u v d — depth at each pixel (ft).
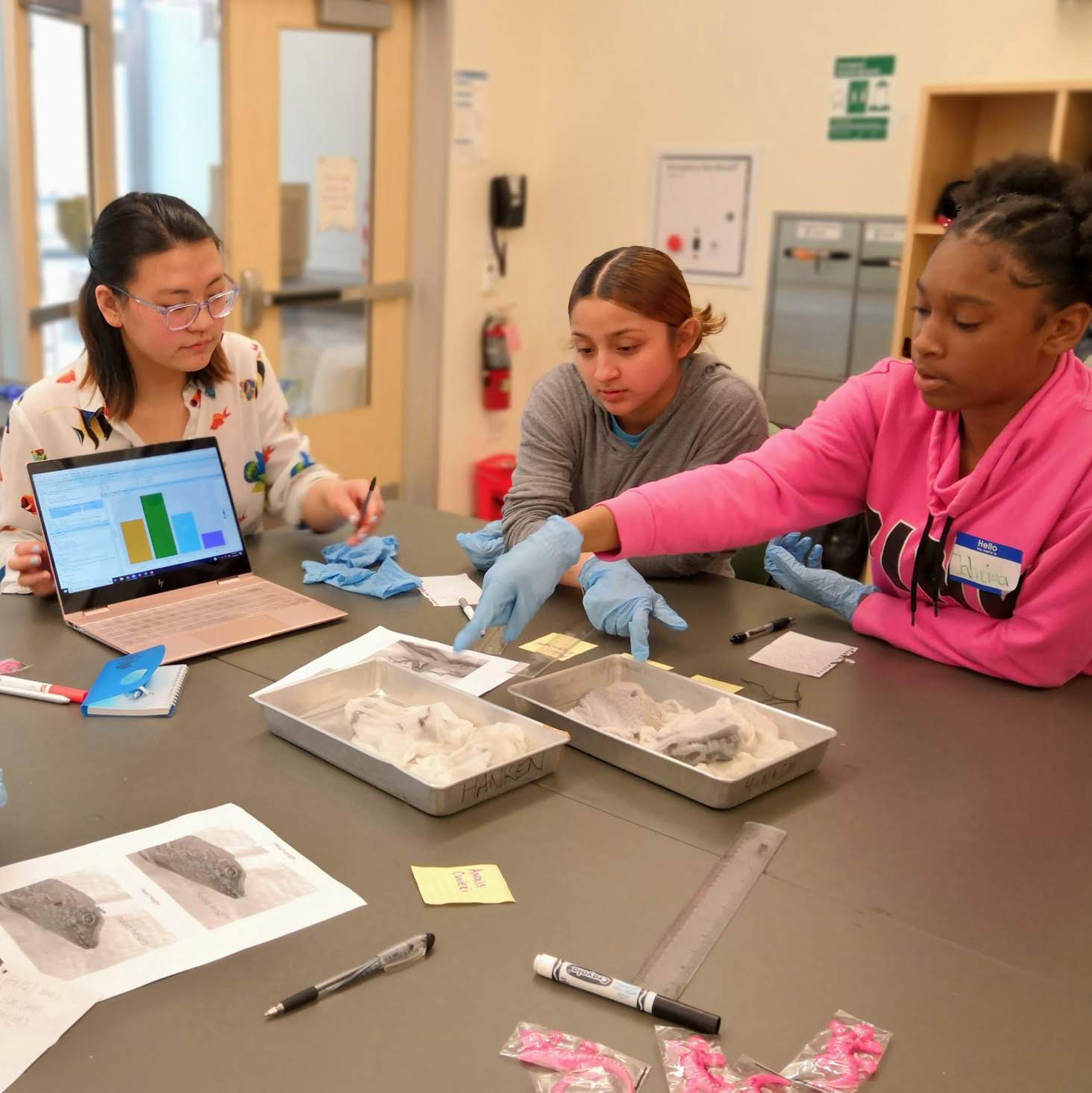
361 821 3.47
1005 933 3.06
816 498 5.08
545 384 6.07
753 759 3.80
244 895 3.08
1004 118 10.67
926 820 3.60
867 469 5.06
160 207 5.16
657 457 5.90
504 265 13.73
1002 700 4.47
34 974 2.76
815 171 11.86
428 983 2.79
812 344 12.27
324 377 12.76
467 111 12.70
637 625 4.66
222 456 5.86
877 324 11.76
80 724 4.01
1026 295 3.95
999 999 2.81
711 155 12.48
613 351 5.31
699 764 3.76
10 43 8.71
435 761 3.64
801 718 3.93
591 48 13.08
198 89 10.89
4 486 5.57
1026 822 3.61
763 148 12.14
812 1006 2.76
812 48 11.62
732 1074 2.54
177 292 5.16
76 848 3.26
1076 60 10.24
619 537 4.63
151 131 10.64
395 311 13.29
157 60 10.47
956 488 4.59
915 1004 2.78
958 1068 2.58
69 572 4.92
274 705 3.98
